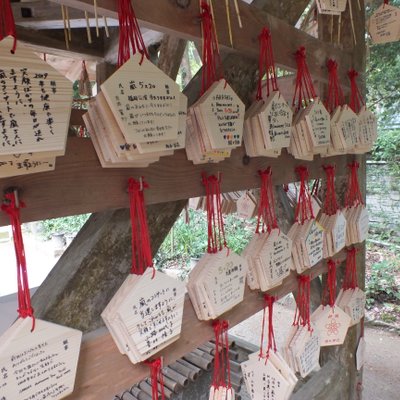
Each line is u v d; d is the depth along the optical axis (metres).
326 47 1.16
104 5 0.56
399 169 4.44
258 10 0.87
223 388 0.89
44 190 0.54
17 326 0.51
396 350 2.96
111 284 0.78
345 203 1.46
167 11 0.66
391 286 3.72
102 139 0.57
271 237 0.95
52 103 0.47
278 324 3.42
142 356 0.65
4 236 6.00
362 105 1.33
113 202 0.63
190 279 0.81
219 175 0.83
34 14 1.51
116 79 0.53
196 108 0.70
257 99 0.89
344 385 1.67
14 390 0.51
